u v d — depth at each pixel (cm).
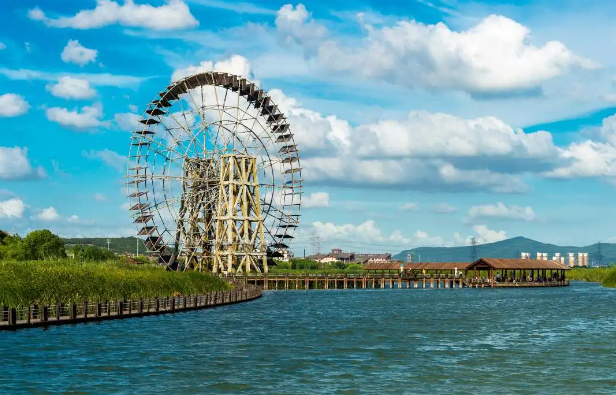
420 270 19875
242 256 16475
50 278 7925
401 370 4984
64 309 7494
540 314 9444
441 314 9431
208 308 10119
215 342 6231
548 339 6656
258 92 16350
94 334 6538
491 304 11550
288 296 14000
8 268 8006
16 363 5009
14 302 7125
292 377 4706
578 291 16312
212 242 16225
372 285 19388
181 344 6072
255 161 16462
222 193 16225
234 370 4916
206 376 4700
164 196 15950
